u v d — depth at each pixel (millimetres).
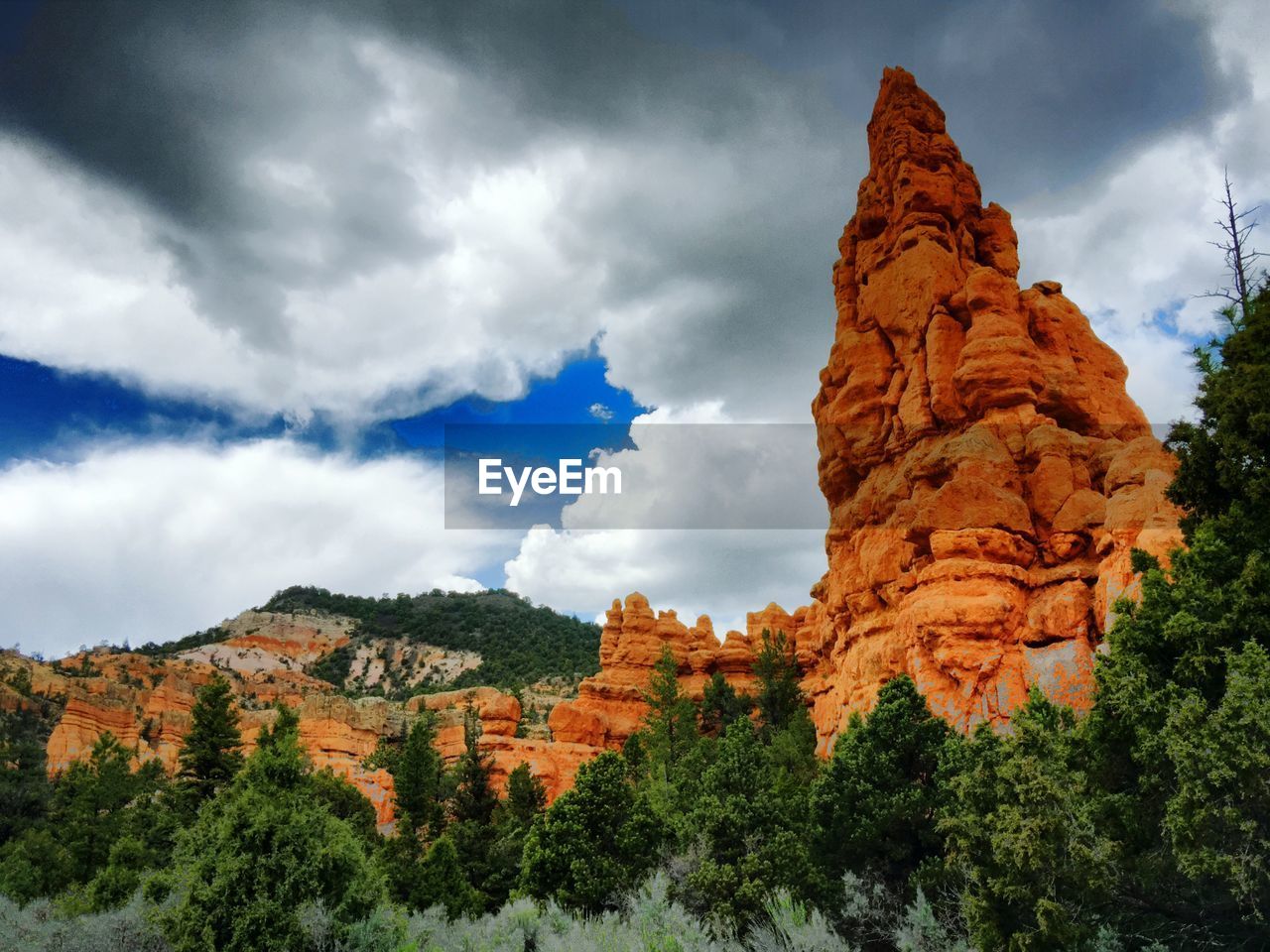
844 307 67625
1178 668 24625
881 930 28562
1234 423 27750
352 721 90875
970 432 51625
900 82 68562
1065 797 23125
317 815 31453
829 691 61969
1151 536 40781
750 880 32875
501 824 59719
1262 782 19547
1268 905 20422
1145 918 24281
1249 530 26672
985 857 23844
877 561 53469
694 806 40531
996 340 53062
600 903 37844
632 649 97875
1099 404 54250
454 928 38156
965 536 47656
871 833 32281
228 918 27719
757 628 95562
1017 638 44781
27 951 32906
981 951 22875
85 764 83188
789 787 44781
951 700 43688
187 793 66750
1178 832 20328
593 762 42969
